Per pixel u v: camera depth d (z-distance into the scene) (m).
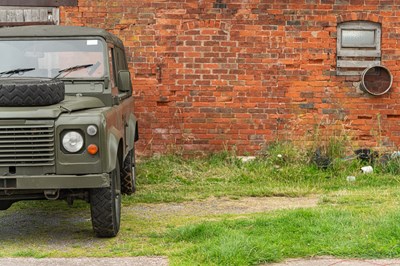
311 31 15.02
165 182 13.44
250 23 14.98
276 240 8.01
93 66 9.80
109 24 14.86
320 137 14.81
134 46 14.90
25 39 9.90
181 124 14.98
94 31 10.09
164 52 14.94
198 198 11.96
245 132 15.02
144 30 14.90
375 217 9.07
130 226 9.60
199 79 14.98
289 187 12.80
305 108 15.05
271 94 15.01
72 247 8.38
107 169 8.31
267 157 14.57
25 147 8.19
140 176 13.68
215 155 14.83
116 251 8.05
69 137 8.23
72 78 9.66
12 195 8.55
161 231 9.18
